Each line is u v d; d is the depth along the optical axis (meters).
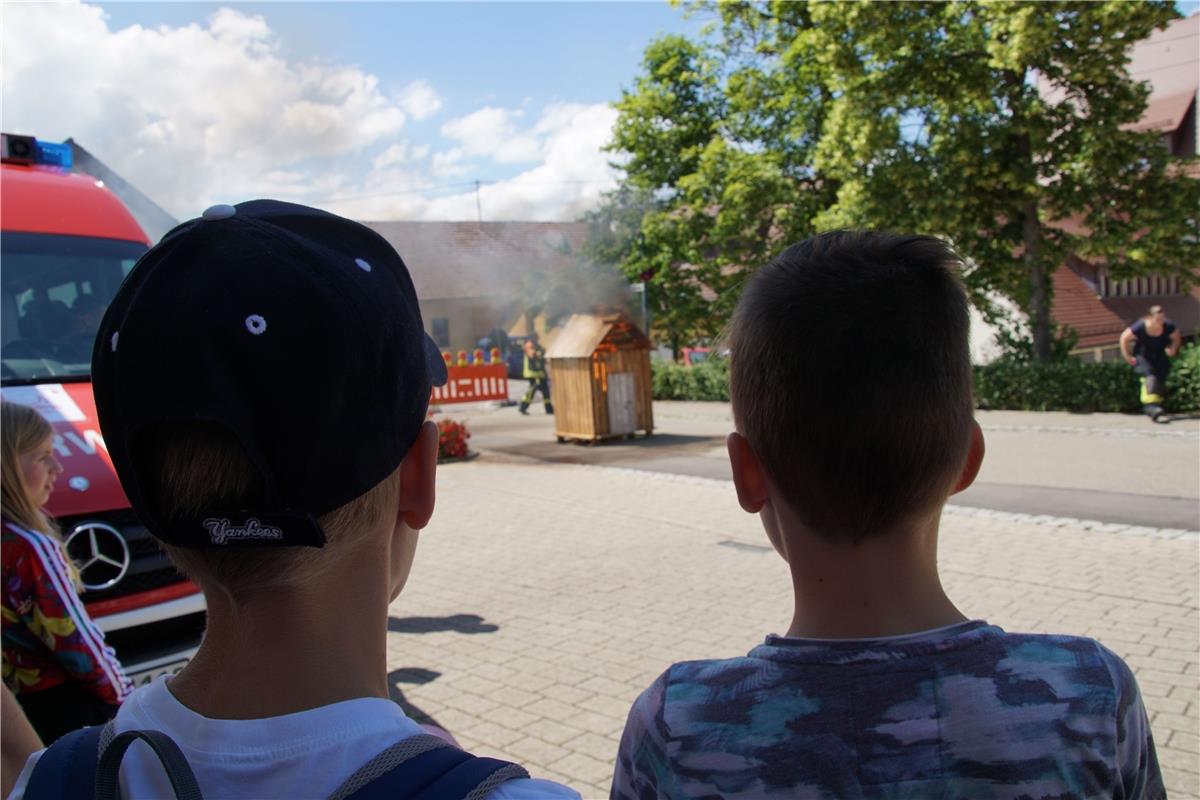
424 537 8.71
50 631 2.65
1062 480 9.70
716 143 22.25
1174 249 16.44
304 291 0.85
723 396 20.92
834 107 18.56
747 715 1.10
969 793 1.02
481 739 4.17
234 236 0.88
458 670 5.08
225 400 0.82
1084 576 6.23
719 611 5.93
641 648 5.31
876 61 17.17
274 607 0.89
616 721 4.30
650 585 6.64
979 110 17.08
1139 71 34.88
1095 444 12.12
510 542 8.32
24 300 4.80
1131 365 15.30
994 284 18.64
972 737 1.03
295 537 0.84
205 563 0.90
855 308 1.13
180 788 0.80
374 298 0.90
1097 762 1.03
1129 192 16.78
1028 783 1.01
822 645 1.12
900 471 1.10
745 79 22.73
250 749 0.84
